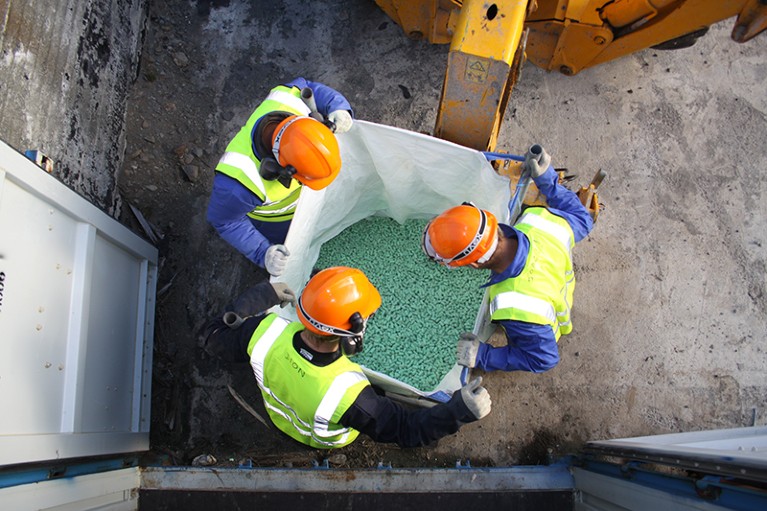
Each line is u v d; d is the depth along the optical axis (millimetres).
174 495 3350
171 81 4422
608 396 3848
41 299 2641
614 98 4367
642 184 4203
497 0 2676
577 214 3053
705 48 4430
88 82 3785
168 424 3826
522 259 2709
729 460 1982
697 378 3857
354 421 2391
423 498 3330
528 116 4352
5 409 2367
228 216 2910
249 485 3354
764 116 4281
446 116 2924
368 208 3797
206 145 4340
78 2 3615
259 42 4531
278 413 2746
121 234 3379
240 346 2605
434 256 2768
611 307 3992
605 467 3059
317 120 2752
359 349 2428
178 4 4559
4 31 2992
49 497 2545
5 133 3020
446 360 3568
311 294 2342
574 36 3920
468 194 3332
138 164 4250
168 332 3984
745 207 4133
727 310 3959
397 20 4297
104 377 3191
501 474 3426
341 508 3320
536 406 3834
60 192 2732
